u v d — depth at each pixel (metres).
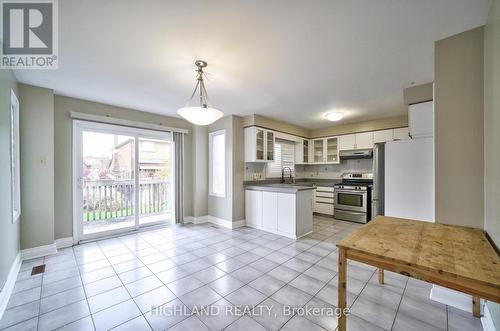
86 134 3.42
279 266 2.53
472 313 1.67
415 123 2.71
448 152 1.75
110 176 3.74
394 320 1.62
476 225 1.65
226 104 3.53
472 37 1.66
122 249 3.05
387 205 2.46
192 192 4.70
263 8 1.41
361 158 5.17
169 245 3.22
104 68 2.25
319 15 1.48
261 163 4.82
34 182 2.71
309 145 5.76
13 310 1.73
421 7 1.41
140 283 2.14
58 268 2.45
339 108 3.77
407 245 1.32
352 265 2.56
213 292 1.99
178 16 1.48
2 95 1.83
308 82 2.64
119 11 1.43
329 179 5.71
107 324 1.58
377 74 2.42
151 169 4.31
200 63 2.15
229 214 4.21
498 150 1.31
